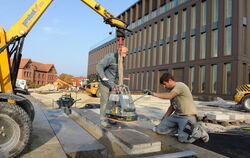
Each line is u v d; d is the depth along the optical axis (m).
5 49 2.84
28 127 2.15
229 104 11.77
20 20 3.12
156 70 23.75
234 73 14.87
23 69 58.34
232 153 3.13
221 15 16.23
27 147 2.45
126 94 3.16
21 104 2.84
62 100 10.17
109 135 3.06
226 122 5.38
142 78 26.94
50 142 2.69
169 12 22.23
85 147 2.59
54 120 4.20
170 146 2.79
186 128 2.97
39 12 3.26
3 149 2.04
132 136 2.84
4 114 2.05
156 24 24.88
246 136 4.27
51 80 71.75
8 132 2.12
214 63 16.50
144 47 26.69
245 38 15.60
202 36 18.19
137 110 8.28
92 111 5.08
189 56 19.06
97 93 17.50
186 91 3.09
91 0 3.69
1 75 2.82
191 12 19.38
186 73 19.25
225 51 15.91
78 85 31.22
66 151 2.42
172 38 21.47
